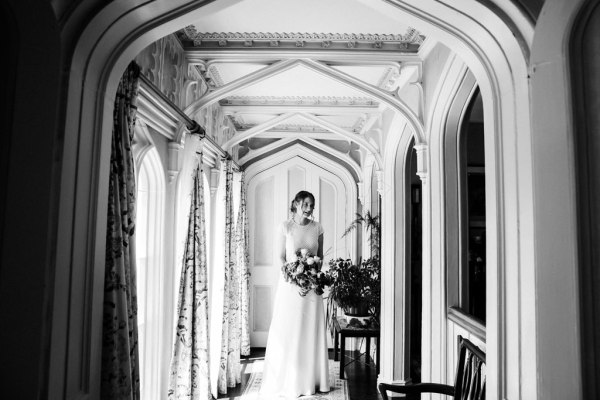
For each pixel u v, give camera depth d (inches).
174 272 124.6
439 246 124.7
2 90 42.3
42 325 44.1
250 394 182.1
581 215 37.1
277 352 177.3
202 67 140.0
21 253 42.9
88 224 58.1
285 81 169.3
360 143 203.2
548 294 40.7
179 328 127.3
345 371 214.2
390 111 181.9
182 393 127.6
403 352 183.2
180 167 129.3
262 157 275.7
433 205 128.3
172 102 112.0
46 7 43.3
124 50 60.7
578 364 36.5
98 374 60.3
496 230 62.9
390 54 129.9
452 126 125.3
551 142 40.2
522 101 57.5
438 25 62.6
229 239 194.5
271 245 274.8
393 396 176.1
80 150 55.0
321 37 124.4
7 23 42.1
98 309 60.1
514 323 59.7
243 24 117.4
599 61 37.0
